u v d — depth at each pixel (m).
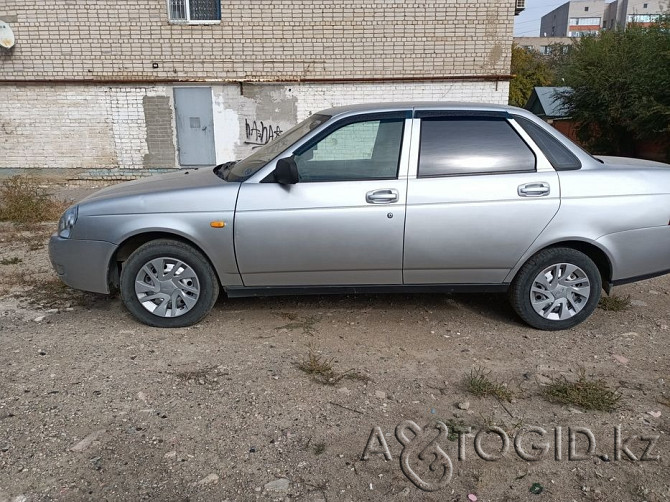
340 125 4.06
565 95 18.92
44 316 4.37
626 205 4.03
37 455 2.64
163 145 12.64
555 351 3.89
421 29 12.09
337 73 12.34
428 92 12.46
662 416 3.08
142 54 12.11
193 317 4.14
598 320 4.46
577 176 4.04
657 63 13.70
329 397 3.22
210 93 12.41
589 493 2.48
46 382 3.31
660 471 2.62
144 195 4.05
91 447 2.71
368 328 4.23
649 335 4.17
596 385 3.31
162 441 2.77
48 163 12.67
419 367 3.62
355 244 3.97
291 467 2.61
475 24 12.06
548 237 4.02
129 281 4.07
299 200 3.93
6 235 7.23
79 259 4.10
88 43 12.02
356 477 2.55
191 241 4.00
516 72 43.94
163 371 3.48
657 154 15.74
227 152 12.72
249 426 2.92
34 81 12.14
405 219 3.94
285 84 12.39
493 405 3.17
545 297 4.17
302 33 12.10
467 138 4.07
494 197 3.96
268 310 4.55
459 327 4.29
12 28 11.91
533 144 4.07
